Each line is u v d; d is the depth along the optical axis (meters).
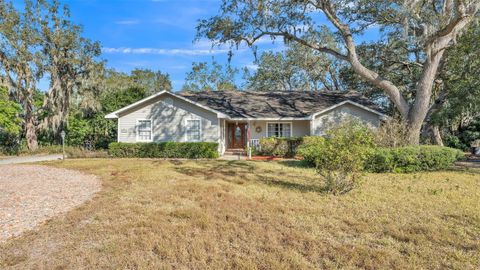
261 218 5.66
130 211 6.14
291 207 6.36
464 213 5.90
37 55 22.38
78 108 25.23
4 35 21.16
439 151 11.76
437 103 18.55
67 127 24.12
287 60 33.69
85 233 4.93
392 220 5.52
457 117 18.98
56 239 4.73
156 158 17.55
